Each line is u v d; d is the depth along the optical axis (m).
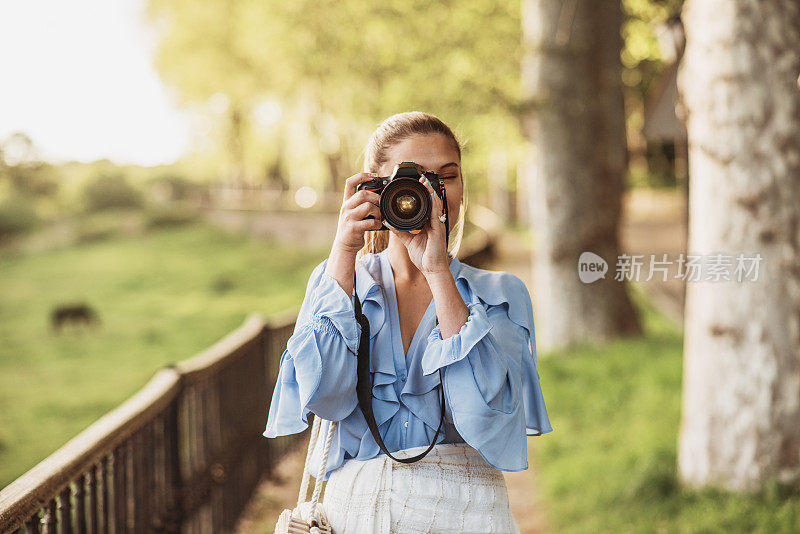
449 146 1.88
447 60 11.47
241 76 39.56
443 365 1.70
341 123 13.52
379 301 1.85
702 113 4.43
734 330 4.39
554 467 5.87
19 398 13.34
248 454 5.38
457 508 1.75
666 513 4.45
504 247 28.31
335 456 1.84
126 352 17.78
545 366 9.02
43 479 2.16
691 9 4.54
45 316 23.56
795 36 4.21
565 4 10.00
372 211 1.80
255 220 37.53
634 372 8.28
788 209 4.27
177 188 54.12
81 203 49.75
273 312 22.05
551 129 10.16
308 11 12.29
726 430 4.45
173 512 3.58
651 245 14.90
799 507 4.05
